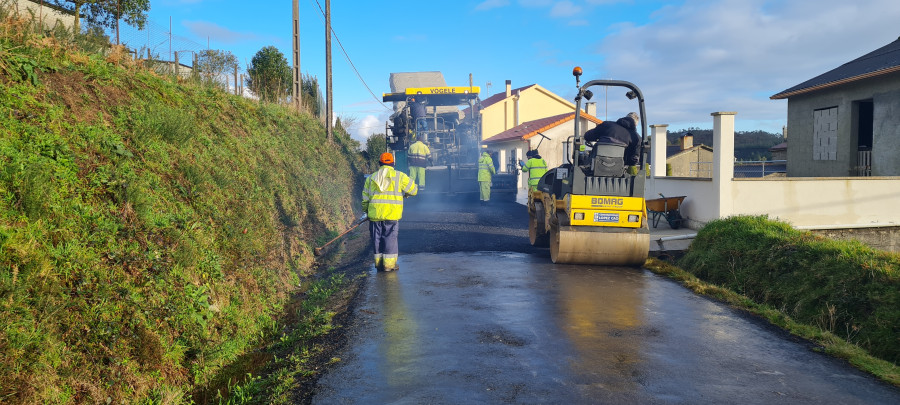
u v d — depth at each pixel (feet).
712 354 14.17
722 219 33.78
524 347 14.57
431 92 62.23
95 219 13.70
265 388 12.55
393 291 21.29
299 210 32.22
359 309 18.76
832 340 15.46
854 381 12.44
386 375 12.78
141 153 18.65
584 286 22.27
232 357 14.71
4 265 10.64
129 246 14.03
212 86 36.76
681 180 40.24
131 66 25.67
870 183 36.01
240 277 18.62
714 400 11.23
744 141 165.48
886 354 18.11
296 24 61.31
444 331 16.08
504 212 50.37
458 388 11.87
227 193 22.79
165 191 18.06
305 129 52.47
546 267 26.40
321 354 14.53
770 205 34.99
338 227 39.65
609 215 26.37
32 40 19.13
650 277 24.43
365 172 69.21
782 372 12.94
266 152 33.47
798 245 26.11
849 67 55.57
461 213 49.65
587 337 15.47
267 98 50.01
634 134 27.27
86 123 17.39
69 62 20.45
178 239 15.94
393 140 62.13
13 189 12.34
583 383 12.09
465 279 23.49
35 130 14.85
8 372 9.22
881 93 47.55
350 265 27.86
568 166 29.35
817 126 56.85
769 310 18.66
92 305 11.62
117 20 36.91
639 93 26.78
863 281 21.56
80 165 15.07
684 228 39.09
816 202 35.50
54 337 10.32
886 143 47.09
